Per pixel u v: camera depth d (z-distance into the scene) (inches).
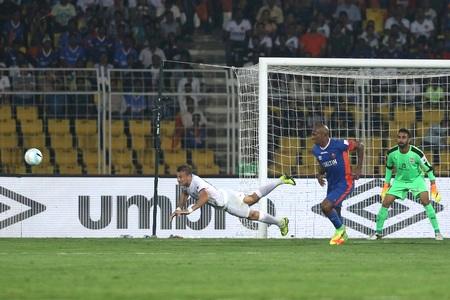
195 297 701.9
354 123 1829.5
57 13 2256.4
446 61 1601.9
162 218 1632.6
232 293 725.9
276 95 1728.6
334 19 2319.1
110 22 2246.6
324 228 1630.2
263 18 2299.5
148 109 2039.9
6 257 1096.8
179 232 1632.6
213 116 2112.5
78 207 1637.6
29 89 2003.0
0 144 2018.9
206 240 1496.1
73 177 1638.8
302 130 1871.3
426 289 751.7
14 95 2010.3
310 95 1760.6
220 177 1638.8
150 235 1633.9
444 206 1641.2
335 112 1850.4
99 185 1637.6
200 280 825.5
